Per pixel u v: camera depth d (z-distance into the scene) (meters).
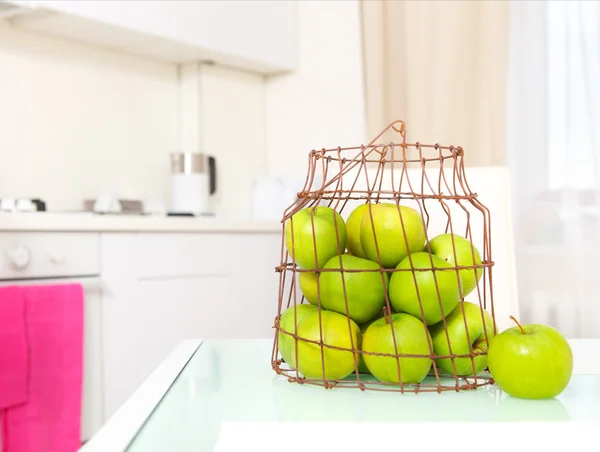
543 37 2.51
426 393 0.62
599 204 2.39
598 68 2.42
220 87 2.95
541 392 0.58
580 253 2.41
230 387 0.65
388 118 2.79
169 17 2.46
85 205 2.45
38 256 1.78
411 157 2.70
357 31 2.91
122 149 2.67
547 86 2.49
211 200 2.88
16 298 1.66
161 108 2.83
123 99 2.68
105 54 2.62
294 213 0.67
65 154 2.46
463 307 0.64
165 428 0.52
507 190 1.38
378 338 0.60
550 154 2.49
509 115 2.56
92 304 1.91
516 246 2.52
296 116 3.09
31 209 2.03
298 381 0.65
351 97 2.92
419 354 0.59
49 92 2.42
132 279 2.02
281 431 0.51
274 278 2.51
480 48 2.59
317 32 3.03
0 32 2.28
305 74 3.06
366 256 0.66
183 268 2.18
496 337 0.61
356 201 1.37
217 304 2.29
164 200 2.83
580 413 0.55
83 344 1.82
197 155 2.66
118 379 1.97
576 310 2.41
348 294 0.62
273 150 3.16
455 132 2.62
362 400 0.59
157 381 0.67
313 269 0.62
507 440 0.49
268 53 2.91
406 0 2.75
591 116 2.42
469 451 0.47
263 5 2.88
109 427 0.52
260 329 2.45
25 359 1.66
